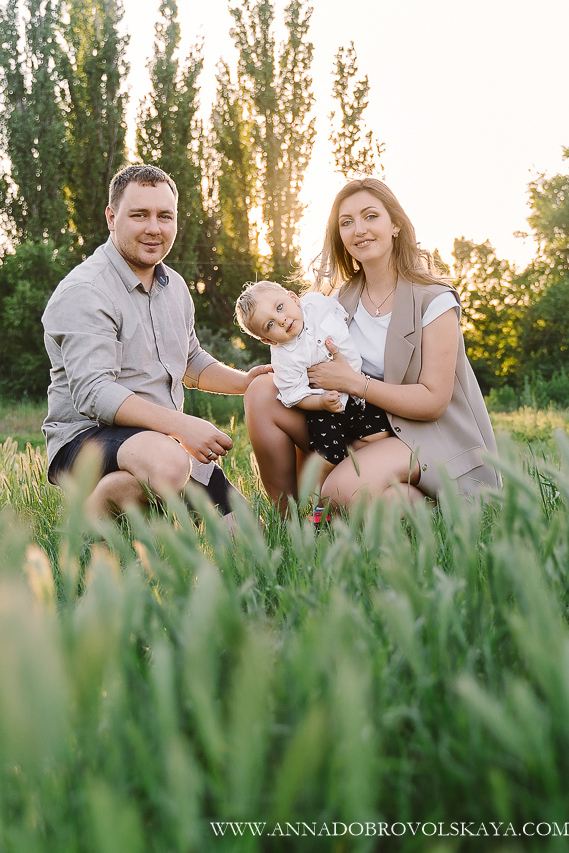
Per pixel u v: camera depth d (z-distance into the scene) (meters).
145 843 0.46
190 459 2.46
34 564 0.63
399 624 0.57
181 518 0.83
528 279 36.19
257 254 30.20
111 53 28.86
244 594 0.78
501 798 0.45
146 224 2.79
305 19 28.83
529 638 0.44
